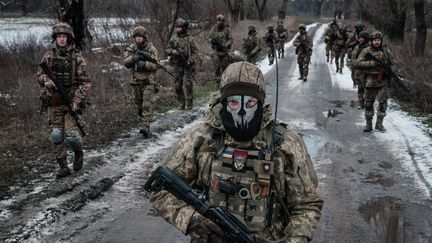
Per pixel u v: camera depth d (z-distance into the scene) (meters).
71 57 5.37
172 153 2.31
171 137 7.70
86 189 5.18
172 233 4.41
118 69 11.54
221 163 2.15
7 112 8.59
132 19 16.23
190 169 2.25
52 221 4.47
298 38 15.00
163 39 15.95
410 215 4.89
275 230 2.21
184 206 2.24
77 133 5.51
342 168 6.40
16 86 10.31
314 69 18.39
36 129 7.64
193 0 20.42
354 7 51.75
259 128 2.14
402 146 7.41
